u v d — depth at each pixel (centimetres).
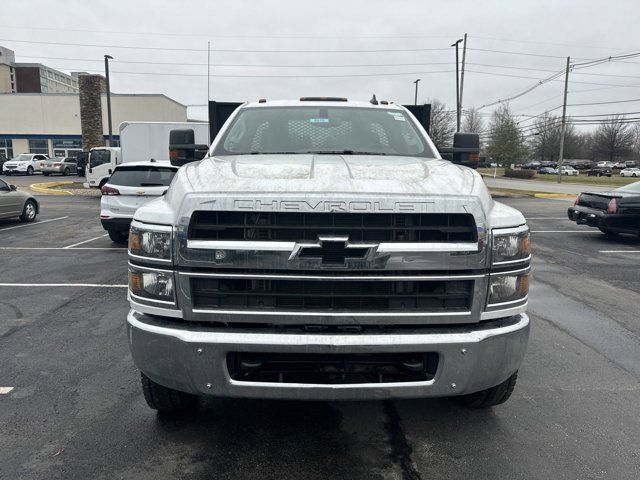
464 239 248
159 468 276
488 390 315
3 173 3878
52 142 4850
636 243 1110
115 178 959
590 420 335
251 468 278
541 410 348
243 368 247
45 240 1066
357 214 239
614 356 450
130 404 350
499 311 256
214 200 240
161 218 253
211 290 246
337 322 243
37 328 509
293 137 388
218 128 529
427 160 343
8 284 692
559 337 498
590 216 1138
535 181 4875
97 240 1069
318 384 246
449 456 290
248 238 243
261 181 254
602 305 615
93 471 273
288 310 244
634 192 1134
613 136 9988
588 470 279
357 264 239
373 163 311
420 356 254
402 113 432
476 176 286
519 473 275
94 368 411
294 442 303
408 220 244
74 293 646
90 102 4238
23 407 345
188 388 254
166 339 249
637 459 290
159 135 1786
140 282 257
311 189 244
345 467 279
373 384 246
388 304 247
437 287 249
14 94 4753
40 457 286
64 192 2316
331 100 455
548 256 952
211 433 312
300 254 238
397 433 315
